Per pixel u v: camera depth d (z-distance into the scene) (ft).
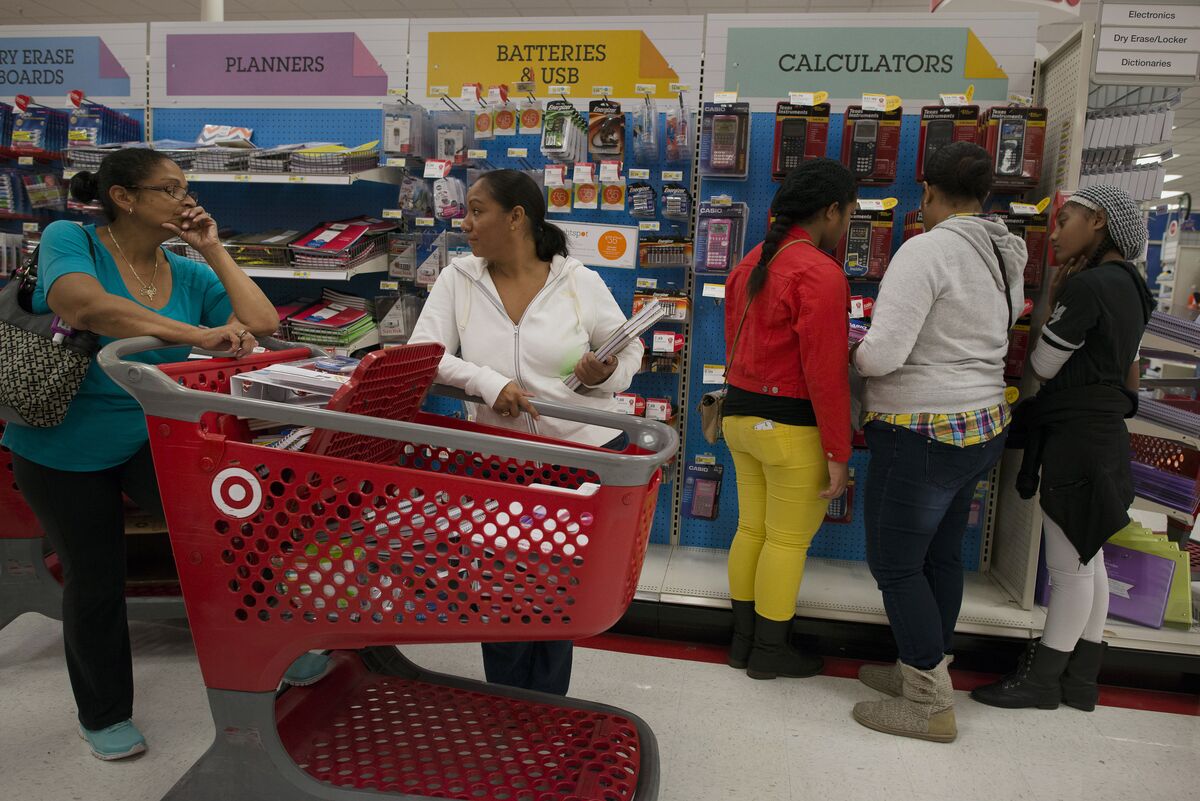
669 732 7.10
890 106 9.02
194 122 11.46
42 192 11.16
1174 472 10.25
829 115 9.30
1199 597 9.48
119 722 6.35
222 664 4.46
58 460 5.76
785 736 7.10
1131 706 7.90
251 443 4.79
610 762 4.97
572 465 4.03
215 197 11.51
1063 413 7.25
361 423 4.05
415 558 4.22
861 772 6.59
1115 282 7.02
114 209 5.76
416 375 5.12
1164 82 9.09
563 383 5.89
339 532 4.18
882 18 9.64
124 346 4.62
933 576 7.62
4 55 11.84
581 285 5.98
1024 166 8.88
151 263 6.10
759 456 7.40
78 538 5.91
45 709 7.02
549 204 10.31
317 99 11.14
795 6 23.90
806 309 6.63
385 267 10.61
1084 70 8.41
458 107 10.72
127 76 11.58
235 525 4.23
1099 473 7.12
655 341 9.64
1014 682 7.91
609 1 24.88
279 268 9.94
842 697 7.84
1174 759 6.96
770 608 7.94
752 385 7.25
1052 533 7.58
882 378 6.93
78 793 5.85
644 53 10.18
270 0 25.79
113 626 6.19
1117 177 9.25
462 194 10.16
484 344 5.90
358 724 5.33
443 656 8.43
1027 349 8.97
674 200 9.71
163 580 8.53
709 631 8.98
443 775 4.78
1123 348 7.11
